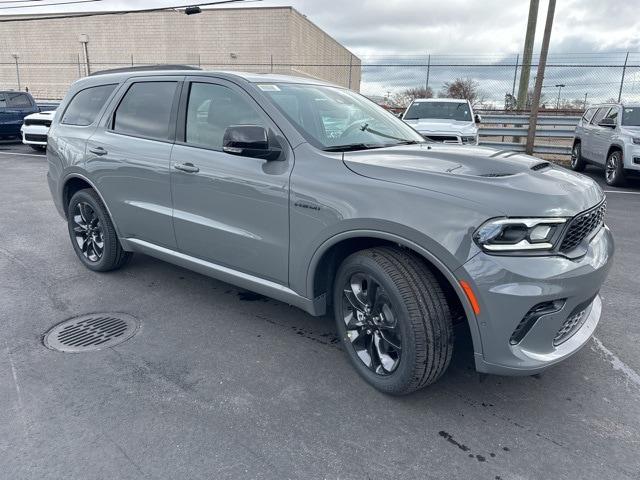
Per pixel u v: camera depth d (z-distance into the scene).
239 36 35.81
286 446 2.40
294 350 3.31
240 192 3.18
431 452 2.37
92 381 2.91
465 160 2.79
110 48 38.50
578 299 2.45
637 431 2.53
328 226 2.75
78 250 4.76
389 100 20.86
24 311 3.84
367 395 2.81
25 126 14.77
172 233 3.74
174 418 2.59
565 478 2.21
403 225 2.46
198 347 3.33
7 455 2.30
